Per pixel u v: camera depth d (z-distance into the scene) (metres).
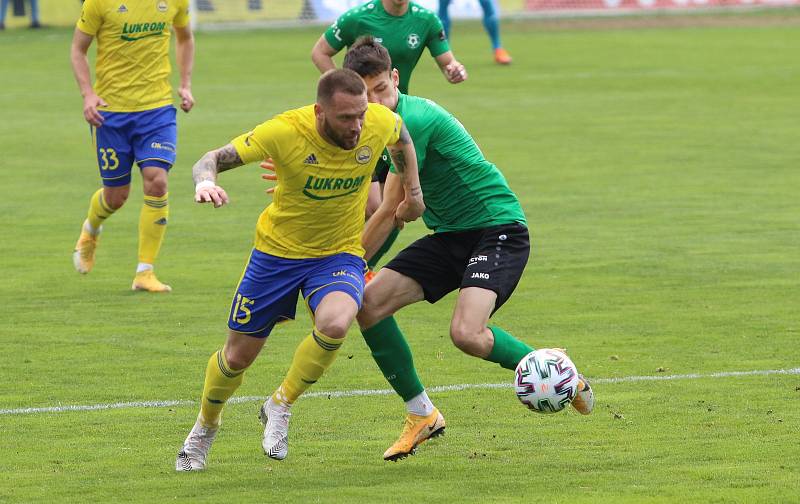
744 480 15.56
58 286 28.42
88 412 19.23
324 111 15.30
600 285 28.23
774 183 41.50
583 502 14.79
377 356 17.22
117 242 33.59
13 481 15.93
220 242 33.53
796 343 23.09
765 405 19.22
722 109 59.31
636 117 56.94
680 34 92.00
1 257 31.56
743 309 25.83
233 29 95.88
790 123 54.94
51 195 40.38
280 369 21.78
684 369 21.45
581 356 22.38
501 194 18.31
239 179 43.81
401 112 17.84
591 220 35.91
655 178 42.59
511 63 76.38
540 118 56.66
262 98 62.38
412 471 16.38
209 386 16.41
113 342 23.55
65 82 69.12
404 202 17.69
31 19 95.62
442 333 24.34
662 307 26.09
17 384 20.77
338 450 17.42
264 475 16.27
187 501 15.09
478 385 20.72
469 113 58.03
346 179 16.03
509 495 15.17
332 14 99.06
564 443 17.53
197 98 62.62
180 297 27.34
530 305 26.44
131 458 17.02
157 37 27.77
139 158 27.80
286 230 16.34
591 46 84.88
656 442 17.44
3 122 56.22
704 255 31.27
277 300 16.48
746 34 91.62
